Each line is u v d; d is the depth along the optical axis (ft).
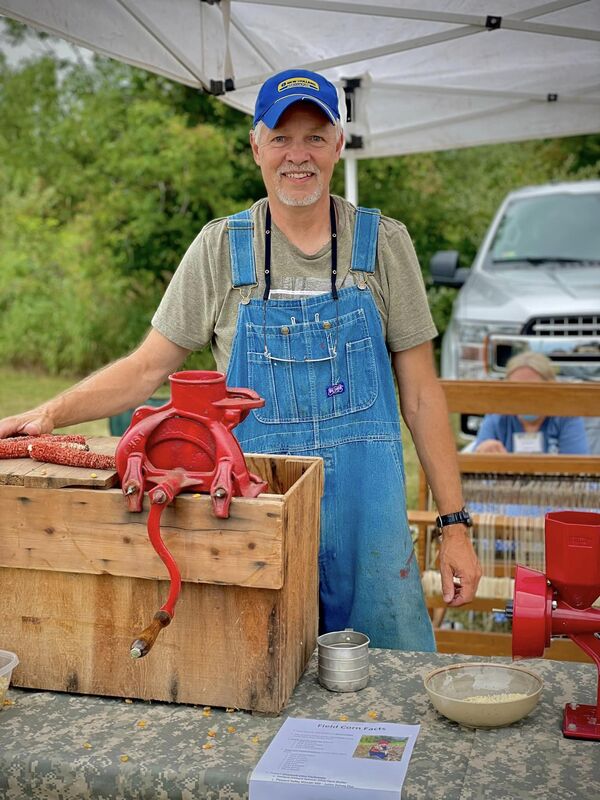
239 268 7.15
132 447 5.04
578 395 10.37
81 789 4.52
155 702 5.19
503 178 34.68
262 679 5.01
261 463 5.98
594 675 5.47
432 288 33.32
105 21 9.32
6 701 5.21
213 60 10.52
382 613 7.10
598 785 4.31
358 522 7.12
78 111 35.91
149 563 5.04
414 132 14.74
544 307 17.43
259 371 7.09
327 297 7.06
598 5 9.40
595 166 34.45
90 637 5.23
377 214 7.25
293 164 6.88
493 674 5.32
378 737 4.73
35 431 6.18
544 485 10.59
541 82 12.91
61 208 37.14
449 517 7.23
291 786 4.32
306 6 9.67
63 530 5.12
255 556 4.89
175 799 4.44
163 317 7.51
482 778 4.36
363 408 7.11
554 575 4.88
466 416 17.43
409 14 9.64
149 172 32.89
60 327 35.14
